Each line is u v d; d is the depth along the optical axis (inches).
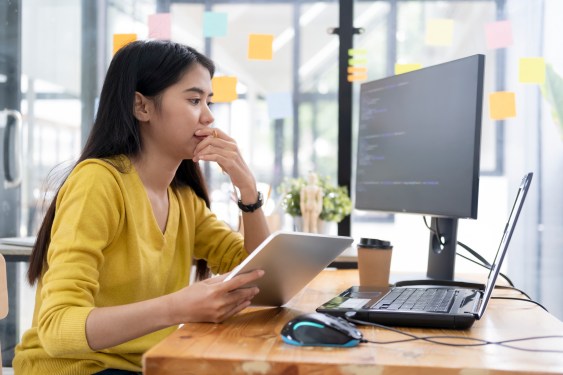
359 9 117.0
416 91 67.5
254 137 117.7
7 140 121.6
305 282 50.5
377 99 74.5
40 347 51.9
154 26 114.8
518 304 50.8
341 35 112.0
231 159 58.9
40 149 122.5
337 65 115.4
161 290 56.4
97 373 50.9
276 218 97.7
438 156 63.5
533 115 116.4
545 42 115.6
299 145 117.3
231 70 117.6
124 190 51.8
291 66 116.9
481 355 33.8
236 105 117.5
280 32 117.0
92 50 120.6
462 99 60.8
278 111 115.4
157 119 54.9
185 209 62.2
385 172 72.2
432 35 111.5
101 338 42.3
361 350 34.7
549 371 30.8
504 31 112.4
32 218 122.8
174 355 33.3
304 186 98.1
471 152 59.2
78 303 44.1
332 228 100.3
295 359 32.7
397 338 37.9
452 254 64.5
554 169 116.3
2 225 122.3
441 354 34.0
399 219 120.6
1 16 120.8
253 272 41.8
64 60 121.2
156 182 56.9
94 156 53.8
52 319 43.3
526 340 37.6
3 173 121.8
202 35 118.1
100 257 48.1
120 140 54.1
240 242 64.4
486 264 65.0
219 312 41.8
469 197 59.2
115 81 54.8
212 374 32.9
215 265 65.1
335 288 60.0
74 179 50.3
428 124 65.2
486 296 43.1
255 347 35.3
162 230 57.6
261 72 117.4
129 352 52.1
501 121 117.1
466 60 60.5
